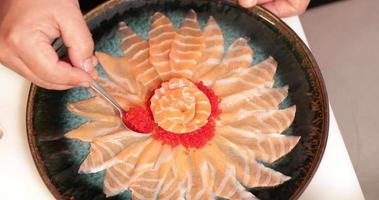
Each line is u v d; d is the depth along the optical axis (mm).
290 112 439
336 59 593
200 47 481
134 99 458
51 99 447
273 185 404
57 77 406
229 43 484
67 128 439
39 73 409
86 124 442
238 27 484
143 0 490
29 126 423
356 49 598
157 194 410
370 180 535
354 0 625
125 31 489
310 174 400
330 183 433
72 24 406
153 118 447
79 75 410
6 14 406
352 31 607
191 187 413
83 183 412
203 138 436
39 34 398
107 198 406
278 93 453
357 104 572
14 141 454
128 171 423
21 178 440
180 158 429
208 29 489
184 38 485
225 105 456
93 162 423
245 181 412
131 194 409
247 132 438
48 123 437
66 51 454
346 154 446
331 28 610
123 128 445
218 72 472
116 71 473
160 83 468
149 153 431
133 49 484
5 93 475
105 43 483
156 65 475
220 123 446
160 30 490
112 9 485
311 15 619
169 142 436
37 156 413
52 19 403
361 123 563
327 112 424
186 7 494
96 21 483
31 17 399
